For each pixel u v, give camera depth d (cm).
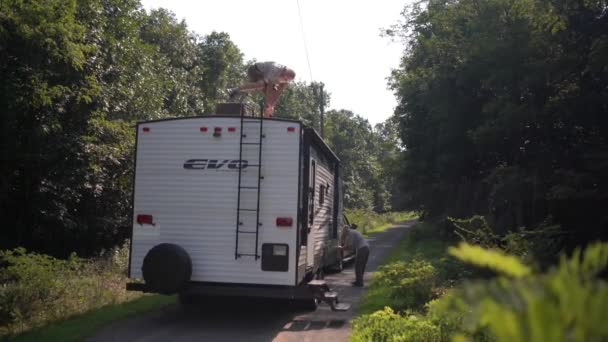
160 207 998
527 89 1592
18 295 926
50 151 1379
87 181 1506
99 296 1120
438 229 2544
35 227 1521
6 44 1234
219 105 1032
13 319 903
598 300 169
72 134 1445
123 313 1038
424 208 2759
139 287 959
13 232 1490
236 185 978
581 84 1464
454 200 2330
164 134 1008
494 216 1697
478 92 2011
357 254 1454
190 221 986
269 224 966
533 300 168
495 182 1719
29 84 1272
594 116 1464
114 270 1502
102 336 878
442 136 2188
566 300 173
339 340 871
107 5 1709
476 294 187
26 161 1380
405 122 2714
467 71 1911
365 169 6900
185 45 2903
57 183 1439
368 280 1559
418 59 2689
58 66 1371
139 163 1012
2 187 1398
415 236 2759
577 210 1408
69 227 1529
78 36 1316
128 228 1814
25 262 988
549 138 1591
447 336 612
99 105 1537
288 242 959
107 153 1523
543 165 1538
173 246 953
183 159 998
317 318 1046
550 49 1552
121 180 1709
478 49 1755
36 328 891
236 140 984
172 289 936
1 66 1248
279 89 1304
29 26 1225
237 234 968
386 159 3195
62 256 1638
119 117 1744
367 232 4044
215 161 988
